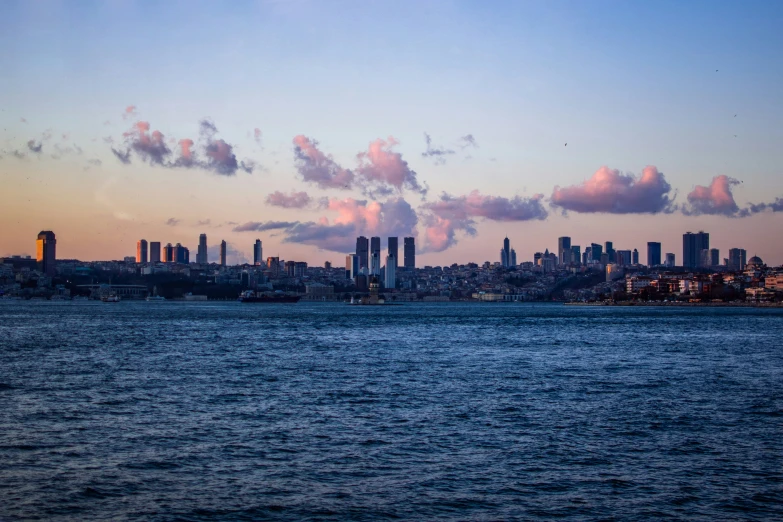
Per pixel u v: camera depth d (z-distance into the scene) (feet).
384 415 183.42
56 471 129.90
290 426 169.17
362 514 110.52
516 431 164.55
